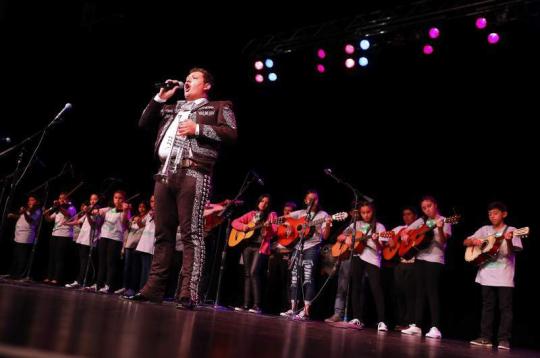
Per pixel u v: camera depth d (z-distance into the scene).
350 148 7.26
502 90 6.19
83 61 7.63
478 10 5.65
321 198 7.30
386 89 6.98
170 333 1.64
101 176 7.99
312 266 5.64
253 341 1.77
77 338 1.27
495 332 5.76
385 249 5.64
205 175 3.32
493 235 4.95
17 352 0.98
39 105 7.55
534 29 5.51
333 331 3.40
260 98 7.79
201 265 3.28
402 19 6.15
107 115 7.89
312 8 6.89
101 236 6.51
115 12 7.48
